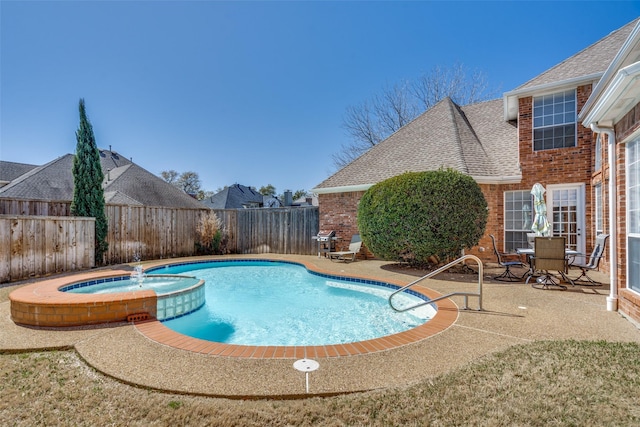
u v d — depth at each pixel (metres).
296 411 2.92
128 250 13.08
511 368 3.65
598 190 10.49
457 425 2.73
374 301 8.18
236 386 3.28
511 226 12.16
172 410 2.94
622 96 4.77
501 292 7.36
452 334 4.75
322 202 15.09
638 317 4.96
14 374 3.65
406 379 3.44
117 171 26.25
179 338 4.61
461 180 9.48
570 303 6.42
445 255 9.72
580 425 2.71
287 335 5.91
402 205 9.70
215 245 15.98
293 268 12.93
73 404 3.07
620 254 5.71
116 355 4.03
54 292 6.05
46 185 21.28
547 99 11.74
